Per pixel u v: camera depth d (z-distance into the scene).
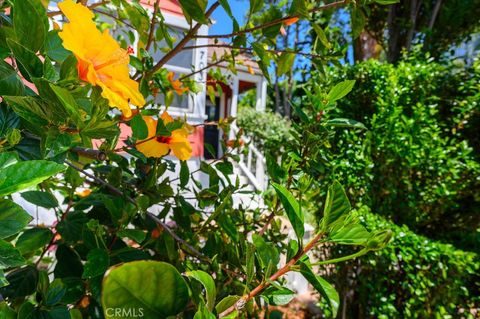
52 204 1.05
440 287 2.11
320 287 0.48
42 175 0.45
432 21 5.83
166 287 0.35
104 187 1.36
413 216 3.05
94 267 0.81
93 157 0.92
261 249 0.57
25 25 0.54
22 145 0.67
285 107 14.34
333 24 7.73
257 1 1.10
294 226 0.51
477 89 3.06
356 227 0.50
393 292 2.42
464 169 2.87
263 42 1.31
